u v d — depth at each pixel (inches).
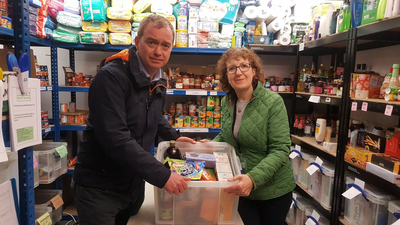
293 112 110.0
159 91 47.1
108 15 99.2
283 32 109.0
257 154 60.1
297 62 107.0
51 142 96.0
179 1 107.3
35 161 78.1
